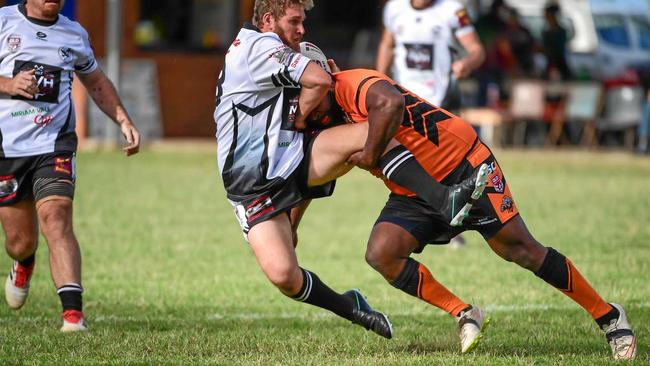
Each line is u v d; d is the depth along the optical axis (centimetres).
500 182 2123
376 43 8606
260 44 2075
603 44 8000
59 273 2420
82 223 4222
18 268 2570
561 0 8200
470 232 4256
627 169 6588
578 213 4644
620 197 5225
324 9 8725
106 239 3878
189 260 3519
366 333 2461
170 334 2394
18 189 2459
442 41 3678
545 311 2745
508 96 7531
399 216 2153
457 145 2103
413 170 2091
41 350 2203
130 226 4191
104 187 5334
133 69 7700
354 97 2095
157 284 3119
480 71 7525
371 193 5462
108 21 7056
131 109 7662
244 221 2142
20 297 2602
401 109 2039
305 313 2752
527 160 6969
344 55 8706
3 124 2431
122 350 2205
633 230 4188
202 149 7312
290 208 2134
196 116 7925
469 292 3016
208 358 2138
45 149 2438
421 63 3681
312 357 2147
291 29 2119
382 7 8775
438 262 3516
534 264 2144
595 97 7269
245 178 2122
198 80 7900
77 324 2416
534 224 4316
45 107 2442
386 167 2109
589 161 6969
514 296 2953
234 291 3034
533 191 5428
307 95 2069
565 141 7869
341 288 3083
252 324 2580
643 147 7294
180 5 7869
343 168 2141
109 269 3341
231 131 2122
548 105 7300
